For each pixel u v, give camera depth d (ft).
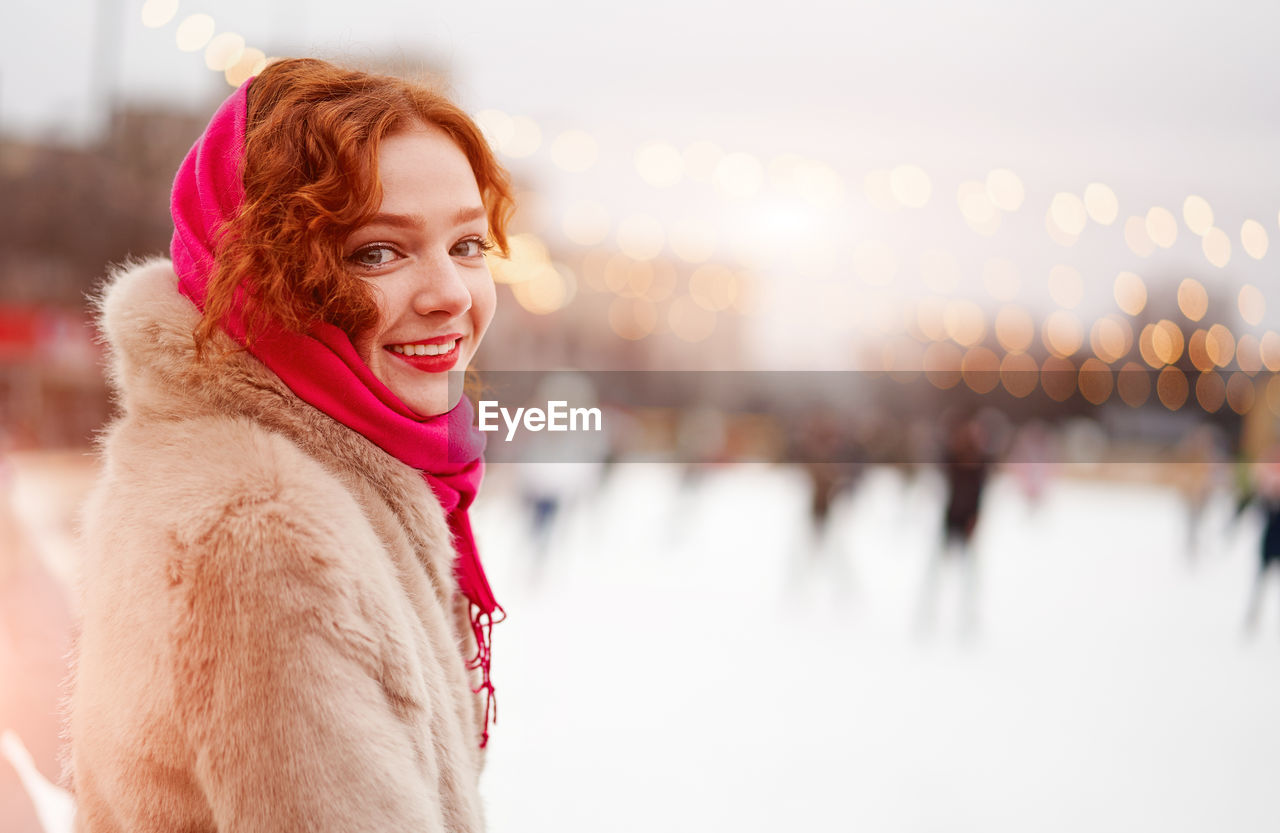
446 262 3.22
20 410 50.31
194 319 2.99
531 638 21.47
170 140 50.31
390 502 3.19
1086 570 38.27
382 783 2.56
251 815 2.45
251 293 2.89
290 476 2.71
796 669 19.95
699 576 31.91
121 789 2.68
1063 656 22.56
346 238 3.02
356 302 3.02
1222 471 54.39
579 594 27.40
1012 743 15.71
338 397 3.05
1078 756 15.28
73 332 52.34
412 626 3.01
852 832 11.76
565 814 11.96
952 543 26.16
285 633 2.52
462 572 3.84
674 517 50.29
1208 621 28.14
